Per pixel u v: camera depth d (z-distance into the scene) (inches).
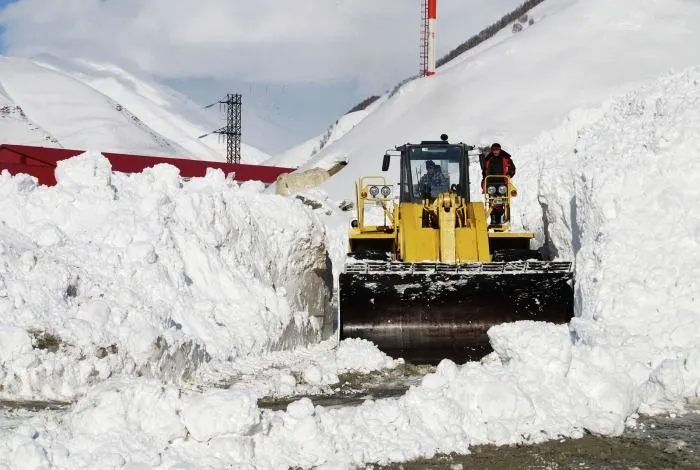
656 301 419.5
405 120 1961.1
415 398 325.1
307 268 673.6
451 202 563.5
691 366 359.6
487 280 508.4
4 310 403.2
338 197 1633.9
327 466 284.2
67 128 6038.4
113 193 546.3
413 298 510.0
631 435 323.0
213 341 495.8
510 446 313.6
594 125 641.6
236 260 586.2
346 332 507.8
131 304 458.0
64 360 391.5
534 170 784.9
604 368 351.6
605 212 484.4
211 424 285.0
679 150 486.3
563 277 506.0
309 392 425.1
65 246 486.6
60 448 272.4
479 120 1840.6
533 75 1983.3
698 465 289.9
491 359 473.7
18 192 526.9
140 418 290.4
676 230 454.6
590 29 2145.7
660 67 1951.3
